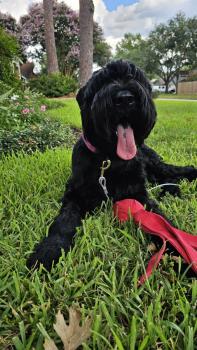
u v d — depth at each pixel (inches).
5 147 59.3
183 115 120.0
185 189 39.7
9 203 34.3
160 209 32.7
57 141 66.6
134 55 690.2
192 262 22.2
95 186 32.6
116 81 30.8
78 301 20.3
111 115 29.9
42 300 19.6
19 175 41.8
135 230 28.2
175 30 620.1
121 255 25.0
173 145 63.6
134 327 16.8
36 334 17.8
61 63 435.5
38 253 24.5
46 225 29.6
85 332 17.0
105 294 20.6
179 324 18.6
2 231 28.5
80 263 23.5
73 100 202.8
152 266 22.7
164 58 661.9
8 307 19.7
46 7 264.2
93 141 32.5
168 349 16.7
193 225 29.6
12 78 112.0
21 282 21.5
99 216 30.6
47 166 47.0
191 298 20.5
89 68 152.5
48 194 36.8
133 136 32.0
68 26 429.7
